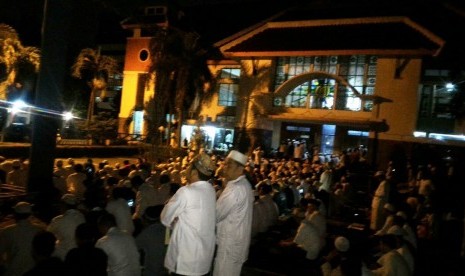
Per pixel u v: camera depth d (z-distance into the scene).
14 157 20.33
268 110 24.91
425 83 22.11
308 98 24.05
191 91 27.56
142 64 32.28
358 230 12.06
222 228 4.87
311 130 25.11
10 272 5.21
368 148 21.88
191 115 29.11
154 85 27.59
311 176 15.86
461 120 21.31
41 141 10.81
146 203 8.45
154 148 22.88
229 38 25.19
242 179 5.00
